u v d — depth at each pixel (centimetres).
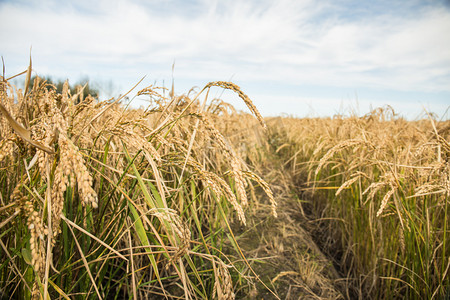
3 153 84
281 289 217
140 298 175
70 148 68
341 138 371
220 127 342
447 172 142
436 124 348
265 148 660
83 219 121
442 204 182
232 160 88
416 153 160
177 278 196
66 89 130
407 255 191
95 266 135
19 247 99
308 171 464
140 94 143
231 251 251
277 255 264
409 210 185
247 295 203
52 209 85
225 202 256
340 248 321
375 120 399
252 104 97
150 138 118
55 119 76
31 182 100
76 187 129
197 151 244
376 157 226
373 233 238
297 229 332
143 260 194
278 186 464
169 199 154
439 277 172
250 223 318
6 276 127
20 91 154
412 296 197
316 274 249
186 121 236
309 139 549
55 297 118
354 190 281
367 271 250
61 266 118
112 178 144
